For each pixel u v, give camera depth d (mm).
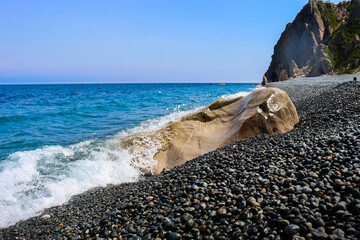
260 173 4062
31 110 20344
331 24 78875
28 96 42219
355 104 8062
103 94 42656
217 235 2820
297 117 8555
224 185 3930
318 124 7387
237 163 4809
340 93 10961
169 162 7551
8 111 19953
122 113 17984
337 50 69375
